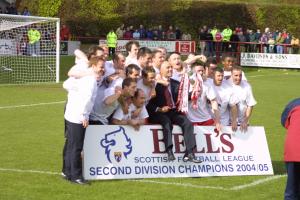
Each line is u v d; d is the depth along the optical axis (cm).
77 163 860
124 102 904
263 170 979
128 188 848
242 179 935
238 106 988
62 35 3981
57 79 2583
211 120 983
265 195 838
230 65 1016
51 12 4700
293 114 724
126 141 913
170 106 930
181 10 4981
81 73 833
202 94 967
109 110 904
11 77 2622
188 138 920
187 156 920
